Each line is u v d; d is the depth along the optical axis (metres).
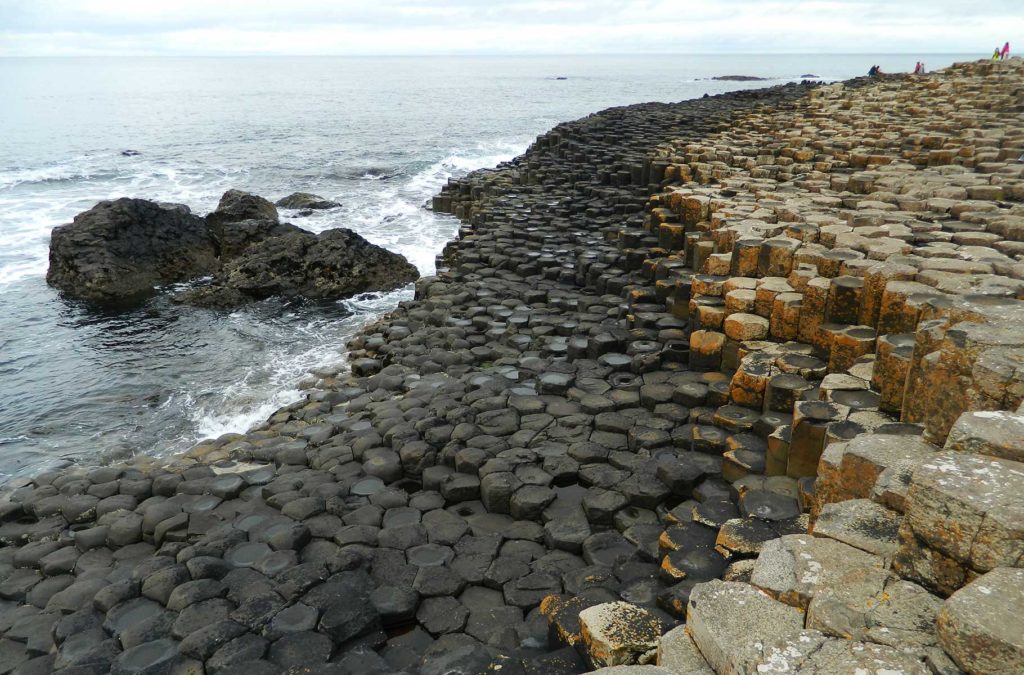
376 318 16.08
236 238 20.61
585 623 4.69
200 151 42.78
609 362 10.45
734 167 20.08
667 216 15.61
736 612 3.63
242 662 5.21
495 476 7.64
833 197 13.75
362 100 89.31
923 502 3.53
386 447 8.74
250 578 6.29
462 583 6.30
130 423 11.45
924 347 5.66
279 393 12.12
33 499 8.55
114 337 15.34
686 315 11.66
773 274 9.84
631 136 31.72
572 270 15.46
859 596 3.58
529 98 94.31
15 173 34.03
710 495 7.01
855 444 5.04
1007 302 5.48
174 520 7.57
